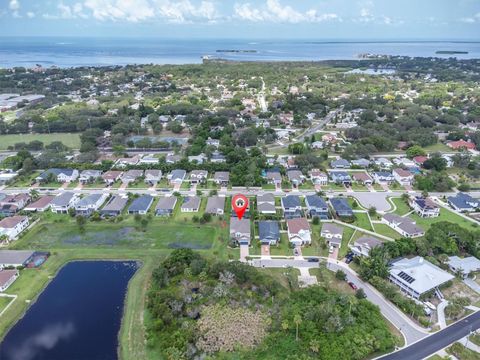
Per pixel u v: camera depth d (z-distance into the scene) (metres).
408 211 131.88
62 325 82.88
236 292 88.25
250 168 156.62
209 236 115.50
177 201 137.00
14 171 165.25
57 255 105.88
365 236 114.69
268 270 98.44
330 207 133.00
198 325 78.44
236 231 112.19
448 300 87.44
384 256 97.19
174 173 156.88
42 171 163.88
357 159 178.12
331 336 74.44
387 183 154.75
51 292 93.06
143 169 162.88
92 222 123.12
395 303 85.56
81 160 171.50
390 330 78.25
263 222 117.69
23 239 114.00
